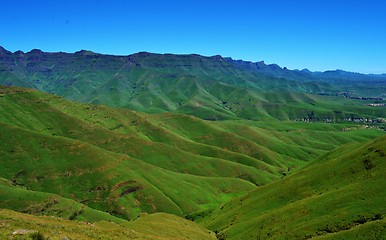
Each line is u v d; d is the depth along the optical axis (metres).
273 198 148.12
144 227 112.00
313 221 106.81
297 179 152.50
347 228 97.81
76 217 180.50
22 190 194.38
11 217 60.69
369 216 98.94
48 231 53.69
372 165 127.31
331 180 136.00
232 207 165.75
